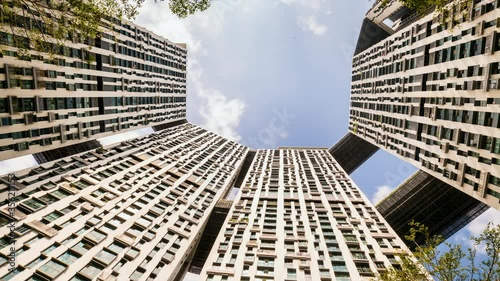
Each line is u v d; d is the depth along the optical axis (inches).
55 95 1502.2
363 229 1600.6
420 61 1665.8
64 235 1171.3
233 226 1665.8
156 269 1253.1
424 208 2410.2
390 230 1594.5
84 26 876.0
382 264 1298.0
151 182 1898.4
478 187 1228.5
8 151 1282.0
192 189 2059.5
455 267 719.7
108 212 1430.9
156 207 1659.7
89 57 967.0
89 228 1278.3
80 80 1674.5
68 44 1573.6
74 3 832.3
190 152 2780.5
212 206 1984.5
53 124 1510.8
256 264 1317.7
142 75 2383.1
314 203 1987.0
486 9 1168.8
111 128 2022.6
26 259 1000.9
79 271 1059.3
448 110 1417.3
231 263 1338.6
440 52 1473.9
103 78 1877.5
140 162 2124.8
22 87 1321.4
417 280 771.4
